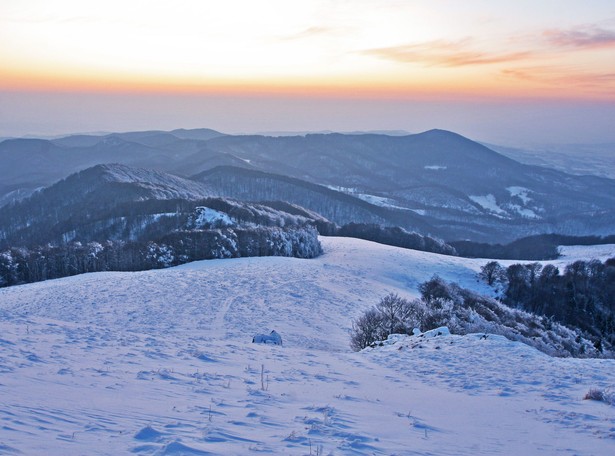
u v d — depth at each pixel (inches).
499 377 577.0
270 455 246.7
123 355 591.5
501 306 2062.0
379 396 475.8
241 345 810.2
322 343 1240.2
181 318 1480.1
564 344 1473.9
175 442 246.1
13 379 396.5
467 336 860.6
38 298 1753.2
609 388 494.6
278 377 550.0
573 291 2758.4
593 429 357.4
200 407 364.5
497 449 305.7
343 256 3211.1
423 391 519.5
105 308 1598.2
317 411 381.1
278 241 3280.0
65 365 489.1
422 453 280.8
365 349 943.7
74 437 254.5
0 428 252.8
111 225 4586.6
